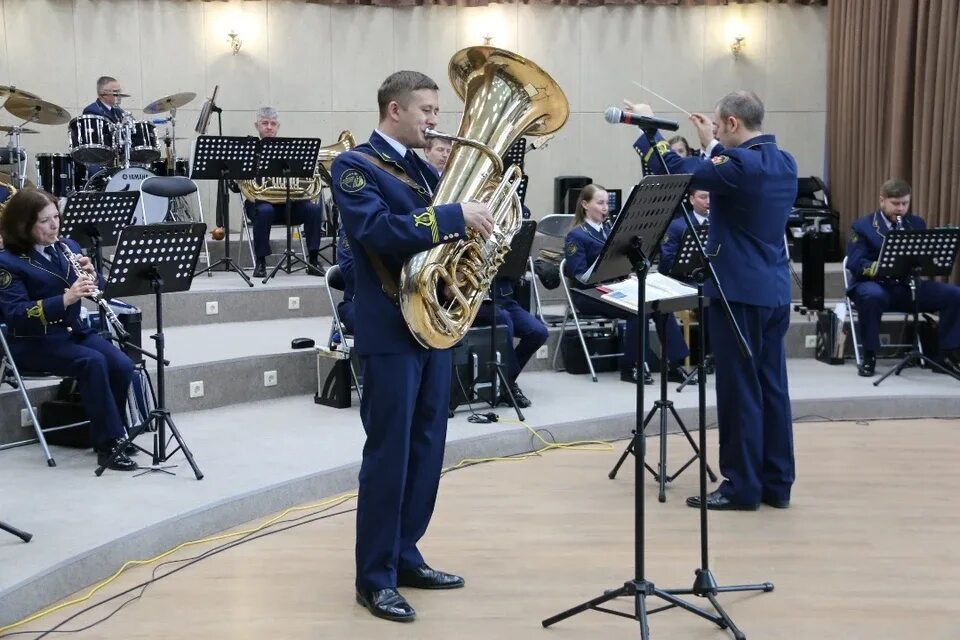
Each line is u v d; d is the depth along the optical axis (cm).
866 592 355
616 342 696
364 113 1038
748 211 430
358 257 322
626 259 306
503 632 322
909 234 654
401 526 349
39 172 880
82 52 985
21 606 329
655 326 674
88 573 357
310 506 449
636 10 1048
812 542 407
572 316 706
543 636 319
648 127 338
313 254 857
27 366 475
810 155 1066
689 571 374
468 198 316
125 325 534
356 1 1024
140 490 431
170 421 457
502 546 402
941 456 540
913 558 389
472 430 540
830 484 489
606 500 464
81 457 483
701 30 1052
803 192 980
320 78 1030
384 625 327
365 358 325
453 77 337
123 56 994
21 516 396
